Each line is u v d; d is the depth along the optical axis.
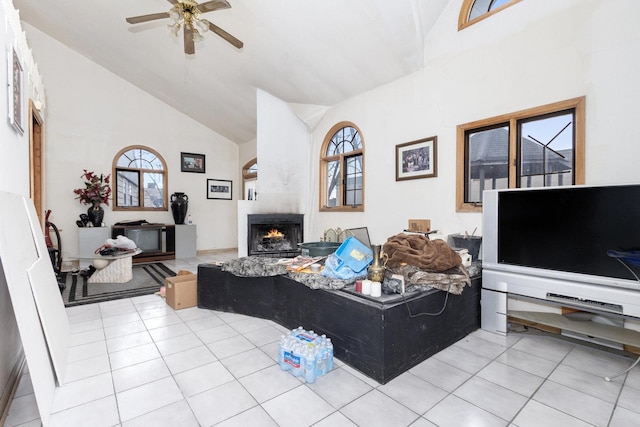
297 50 3.94
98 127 5.88
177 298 3.22
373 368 1.92
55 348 1.93
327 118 5.05
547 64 2.70
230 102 5.81
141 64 5.43
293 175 5.31
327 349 2.01
